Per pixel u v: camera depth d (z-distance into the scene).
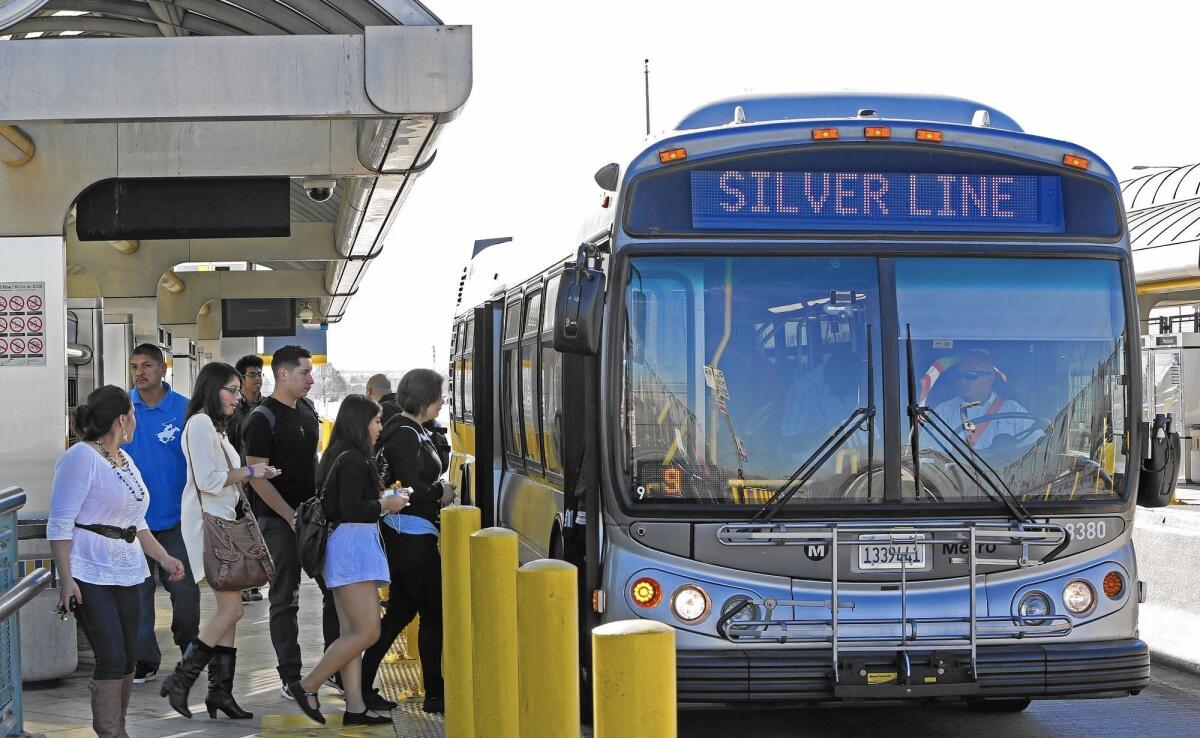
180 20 11.12
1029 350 7.47
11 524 7.11
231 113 9.02
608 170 7.77
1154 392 31.69
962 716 8.92
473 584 6.21
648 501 7.25
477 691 6.20
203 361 30.72
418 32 9.08
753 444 7.29
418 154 10.67
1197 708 9.16
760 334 7.37
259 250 19.56
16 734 6.94
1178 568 11.38
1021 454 7.39
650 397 7.32
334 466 8.09
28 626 9.62
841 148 7.49
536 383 10.65
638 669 3.60
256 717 8.55
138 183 12.04
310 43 9.05
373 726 8.28
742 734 8.37
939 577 7.25
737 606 7.17
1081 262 7.58
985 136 7.56
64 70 8.96
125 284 19.34
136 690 9.44
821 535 7.18
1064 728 8.50
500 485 12.78
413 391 8.80
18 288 10.00
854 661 7.09
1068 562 7.39
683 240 7.38
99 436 7.26
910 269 7.46
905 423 7.33
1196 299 33.81
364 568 8.10
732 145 7.46
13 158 10.01
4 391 9.91
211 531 8.29
